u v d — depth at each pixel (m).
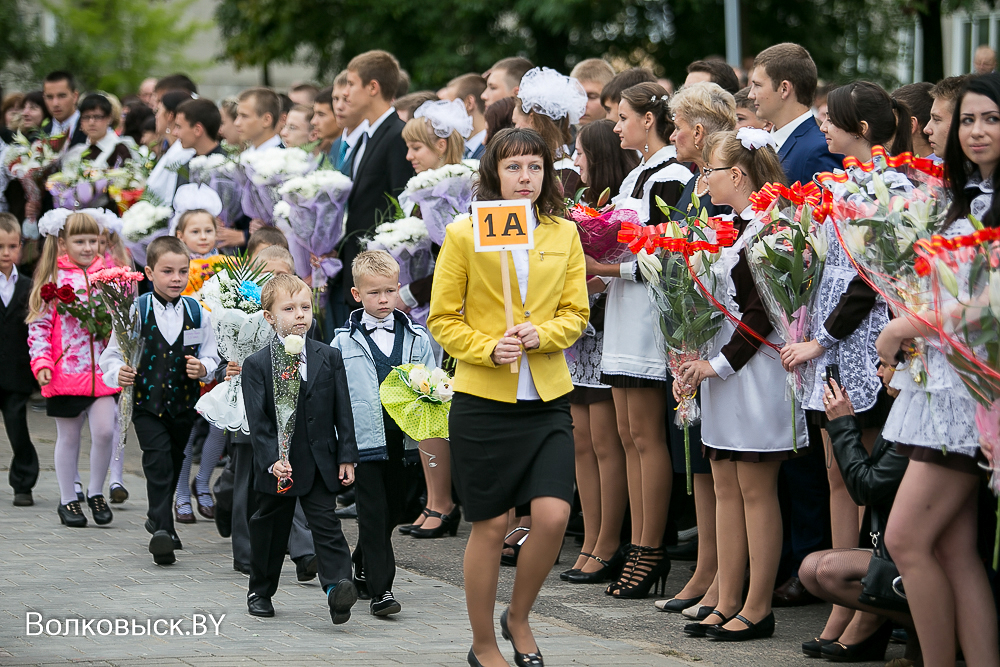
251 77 66.25
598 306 11.84
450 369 12.03
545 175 8.63
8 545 12.77
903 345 7.95
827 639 9.34
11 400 14.74
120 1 51.41
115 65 51.19
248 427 10.89
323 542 10.02
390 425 10.47
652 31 37.75
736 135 9.97
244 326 11.39
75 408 13.90
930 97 11.70
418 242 13.40
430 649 9.32
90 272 14.07
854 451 8.49
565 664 9.02
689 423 9.96
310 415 10.03
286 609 10.52
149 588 11.08
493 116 13.80
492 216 8.23
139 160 18.78
